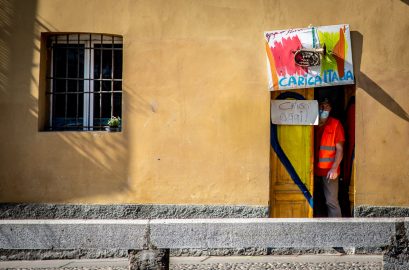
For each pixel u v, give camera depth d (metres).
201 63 8.34
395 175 8.43
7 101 8.21
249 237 5.86
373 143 8.42
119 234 5.83
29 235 5.79
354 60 8.40
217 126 8.34
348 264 7.88
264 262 8.00
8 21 8.22
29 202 8.25
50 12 8.25
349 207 8.78
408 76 8.43
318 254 8.45
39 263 8.06
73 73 8.55
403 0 8.41
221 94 8.35
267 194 8.34
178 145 8.34
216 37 8.34
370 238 5.95
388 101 8.42
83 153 8.27
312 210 8.57
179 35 8.33
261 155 8.35
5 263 8.05
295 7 8.37
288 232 5.89
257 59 8.36
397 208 8.40
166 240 5.85
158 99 8.34
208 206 8.30
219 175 8.35
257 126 8.34
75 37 8.50
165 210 8.30
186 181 8.34
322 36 8.33
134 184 8.30
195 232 5.84
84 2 8.28
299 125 8.57
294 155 8.58
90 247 5.82
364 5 8.40
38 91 8.23
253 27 8.35
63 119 8.56
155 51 8.33
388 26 8.41
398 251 6.00
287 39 8.34
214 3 8.33
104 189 8.29
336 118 9.24
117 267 7.84
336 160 8.58
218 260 8.12
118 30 8.31
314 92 9.20
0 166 8.23
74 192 8.27
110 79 8.48
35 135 8.23
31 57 8.23
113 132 8.34
